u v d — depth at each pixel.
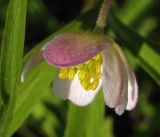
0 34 0.20
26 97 0.15
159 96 0.21
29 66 0.13
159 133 0.20
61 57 0.12
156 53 0.15
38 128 0.20
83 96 0.14
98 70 0.14
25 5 0.12
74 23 0.15
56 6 0.24
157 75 0.15
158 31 0.21
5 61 0.12
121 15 0.20
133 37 0.15
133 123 0.21
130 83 0.13
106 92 0.12
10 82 0.12
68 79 0.14
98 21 0.13
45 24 0.22
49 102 0.20
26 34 0.22
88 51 0.12
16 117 0.14
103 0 0.14
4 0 0.21
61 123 0.20
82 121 0.16
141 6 0.20
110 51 0.13
